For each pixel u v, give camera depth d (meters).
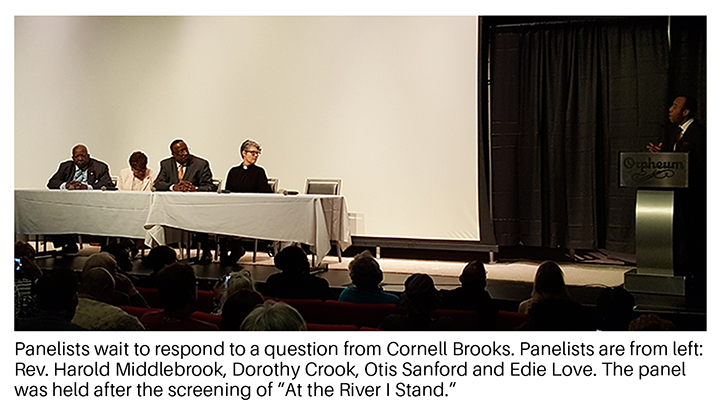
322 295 3.35
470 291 3.08
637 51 6.01
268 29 7.06
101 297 2.70
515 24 6.31
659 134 5.96
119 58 7.65
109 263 3.19
